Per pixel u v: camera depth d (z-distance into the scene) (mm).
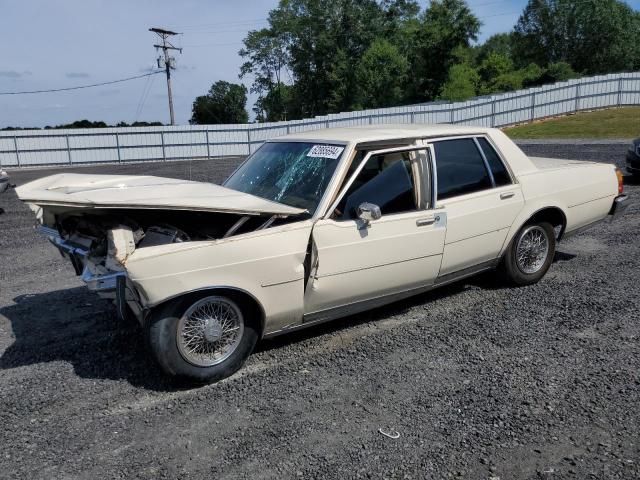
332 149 4258
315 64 57344
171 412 3355
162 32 43219
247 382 3699
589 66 58812
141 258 3238
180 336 3490
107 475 2779
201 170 21719
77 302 5441
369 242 4062
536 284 5477
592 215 5770
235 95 66500
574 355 3924
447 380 3633
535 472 2707
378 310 4930
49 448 3021
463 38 51156
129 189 3953
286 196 4211
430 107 30656
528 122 31359
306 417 3254
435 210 4426
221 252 3496
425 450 2900
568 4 59219
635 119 26719
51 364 4062
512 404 3311
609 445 2898
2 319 5035
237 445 3000
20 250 8016
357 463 2811
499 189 4914
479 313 4773
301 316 3980
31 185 4395
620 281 5465
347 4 55031
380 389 3549
